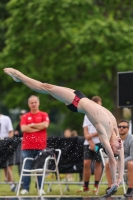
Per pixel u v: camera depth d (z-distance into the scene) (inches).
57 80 2049.7
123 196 872.9
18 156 1027.9
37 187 950.4
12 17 2001.7
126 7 2041.1
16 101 2059.5
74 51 1937.7
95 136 952.9
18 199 832.9
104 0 2007.9
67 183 1048.2
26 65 2023.9
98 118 737.0
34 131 957.8
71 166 1013.8
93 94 1948.8
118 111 1994.3
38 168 950.4
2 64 2033.7
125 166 917.2
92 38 1844.2
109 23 1867.6
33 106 964.6
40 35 1979.6
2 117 1119.0
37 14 1941.4
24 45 2036.2
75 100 754.8
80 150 1013.8
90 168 979.9
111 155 738.8
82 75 2023.9
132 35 1893.5
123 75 1056.8
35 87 772.6
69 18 1908.2
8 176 1069.8
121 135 927.7
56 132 2955.2
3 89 2249.0
